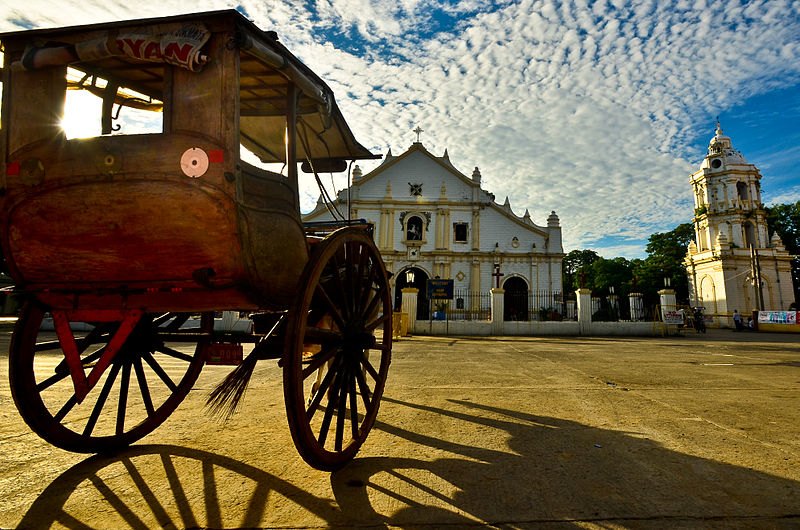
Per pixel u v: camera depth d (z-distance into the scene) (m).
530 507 2.29
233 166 2.27
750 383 6.23
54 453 3.03
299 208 2.93
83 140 2.40
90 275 2.51
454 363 8.44
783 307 34.06
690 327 28.30
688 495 2.45
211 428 3.65
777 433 3.66
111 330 3.18
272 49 2.62
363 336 3.21
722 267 34.25
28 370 2.73
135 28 2.37
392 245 28.72
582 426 3.85
